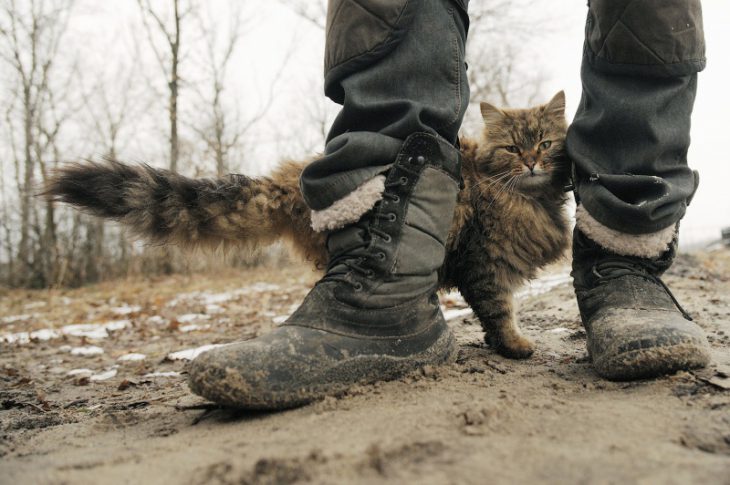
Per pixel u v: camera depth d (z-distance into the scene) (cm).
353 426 62
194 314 269
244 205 101
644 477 51
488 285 103
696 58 80
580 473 51
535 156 111
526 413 63
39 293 558
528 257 105
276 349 70
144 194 96
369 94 77
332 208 76
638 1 77
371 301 75
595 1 82
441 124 78
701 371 73
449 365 82
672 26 78
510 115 120
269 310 263
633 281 80
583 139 84
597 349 77
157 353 161
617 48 80
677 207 78
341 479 52
